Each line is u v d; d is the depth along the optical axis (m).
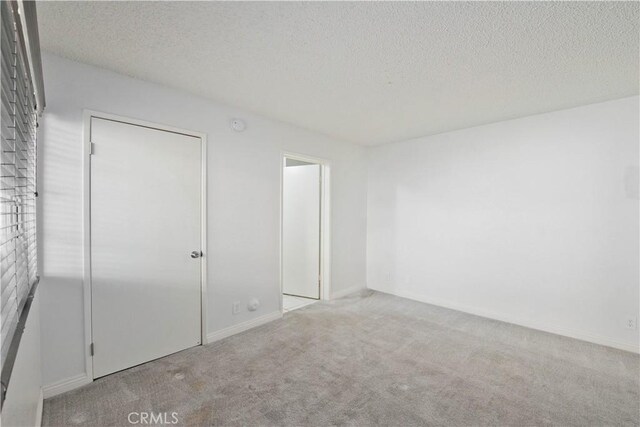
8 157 1.09
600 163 2.71
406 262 4.12
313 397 1.95
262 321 3.14
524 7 1.45
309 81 2.30
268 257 3.20
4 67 0.95
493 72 2.13
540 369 2.29
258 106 2.85
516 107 2.83
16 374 1.14
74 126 1.98
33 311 1.57
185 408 1.83
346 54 1.91
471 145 3.49
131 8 1.48
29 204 1.61
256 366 2.31
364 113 3.02
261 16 1.54
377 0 1.42
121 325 2.21
